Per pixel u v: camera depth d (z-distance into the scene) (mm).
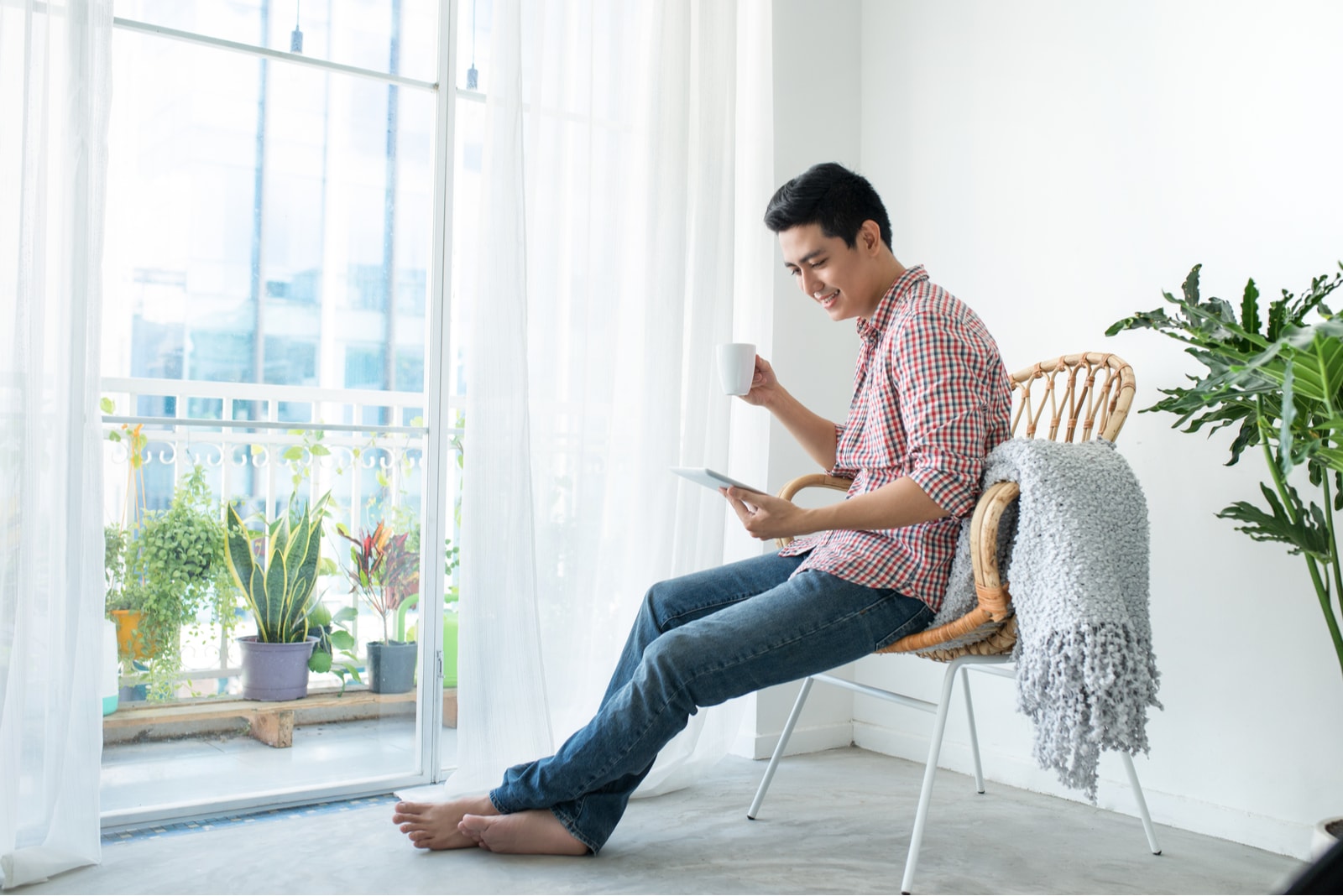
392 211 2330
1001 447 1572
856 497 1572
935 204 2514
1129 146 2109
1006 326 2340
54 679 1601
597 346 2176
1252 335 1385
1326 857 352
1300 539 1572
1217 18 1972
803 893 1565
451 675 2285
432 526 2195
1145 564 1559
